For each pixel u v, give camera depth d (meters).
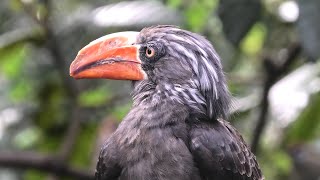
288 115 11.77
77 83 13.63
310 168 13.45
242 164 8.23
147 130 8.10
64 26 12.52
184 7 11.40
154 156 7.99
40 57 13.45
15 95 13.70
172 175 7.93
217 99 8.30
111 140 8.30
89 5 13.00
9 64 13.06
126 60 8.46
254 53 13.22
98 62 8.47
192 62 8.30
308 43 9.45
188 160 7.98
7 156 12.38
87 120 13.37
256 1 10.09
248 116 12.59
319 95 11.66
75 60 8.49
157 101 8.27
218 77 8.34
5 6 13.68
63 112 13.70
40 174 14.32
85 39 12.37
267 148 13.64
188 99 8.27
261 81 12.59
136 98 8.48
